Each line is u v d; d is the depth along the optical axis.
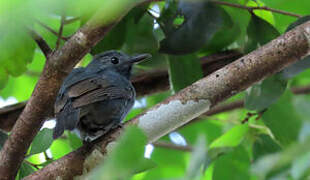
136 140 3.78
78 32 6.92
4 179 7.67
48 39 10.41
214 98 7.62
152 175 14.06
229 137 10.41
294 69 9.04
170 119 7.50
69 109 8.04
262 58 7.62
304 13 11.80
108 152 7.39
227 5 9.74
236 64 7.71
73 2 3.22
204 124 15.32
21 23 3.53
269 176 6.88
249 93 9.27
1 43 3.54
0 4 3.11
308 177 5.52
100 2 3.33
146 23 10.59
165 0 9.88
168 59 10.12
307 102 6.09
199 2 9.60
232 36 11.23
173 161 15.02
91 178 3.81
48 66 7.10
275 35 9.36
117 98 9.12
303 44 7.55
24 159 8.30
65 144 13.85
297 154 4.83
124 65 11.04
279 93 9.14
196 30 9.73
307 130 5.51
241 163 9.88
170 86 10.95
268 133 10.30
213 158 9.98
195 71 10.11
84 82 8.66
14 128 7.44
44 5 3.12
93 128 9.03
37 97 7.21
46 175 7.30
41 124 7.46
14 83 15.31
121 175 3.67
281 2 11.68
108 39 10.19
